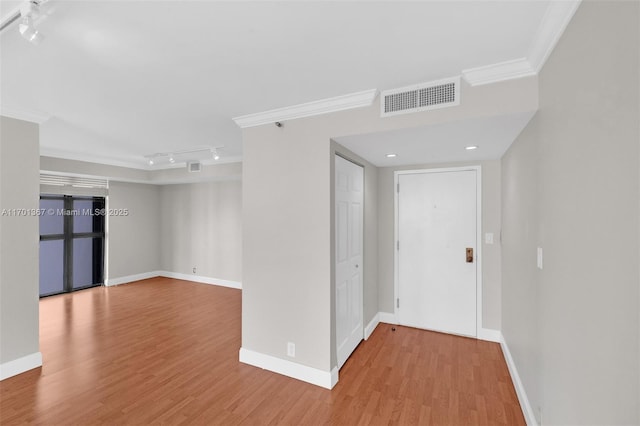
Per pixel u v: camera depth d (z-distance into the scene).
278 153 2.68
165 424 2.00
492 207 3.33
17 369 2.59
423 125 2.10
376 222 3.83
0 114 2.49
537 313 1.82
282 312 2.65
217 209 6.09
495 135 2.34
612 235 0.94
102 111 2.68
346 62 1.81
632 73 0.83
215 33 1.51
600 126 1.02
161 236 6.80
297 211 2.59
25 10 1.24
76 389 2.40
